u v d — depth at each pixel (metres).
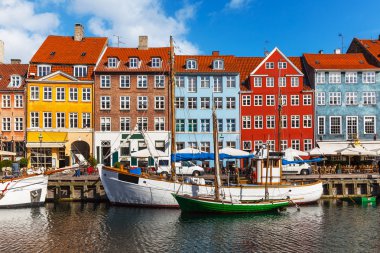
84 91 51.19
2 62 56.28
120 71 51.03
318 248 21.94
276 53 53.66
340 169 41.84
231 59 55.22
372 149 44.97
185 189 31.23
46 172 34.03
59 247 21.97
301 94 53.22
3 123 50.22
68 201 36.03
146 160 49.59
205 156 34.66
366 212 31.19
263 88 53.16
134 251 21.34
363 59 56.19
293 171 42.28
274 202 30.36
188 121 52.28
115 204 32.84
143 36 55.12
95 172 42.78
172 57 34.38
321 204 34.81
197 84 52.56
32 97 50.12
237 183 34.75
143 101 51.50
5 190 32.06
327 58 56.31
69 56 52.44
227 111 52.75
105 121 51.03
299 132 52.81
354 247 22.12
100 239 23.47
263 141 52.72
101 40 55.78
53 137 50.00
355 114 53.44
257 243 22.83
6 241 23.08
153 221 27.59
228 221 27.81
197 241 23.17
